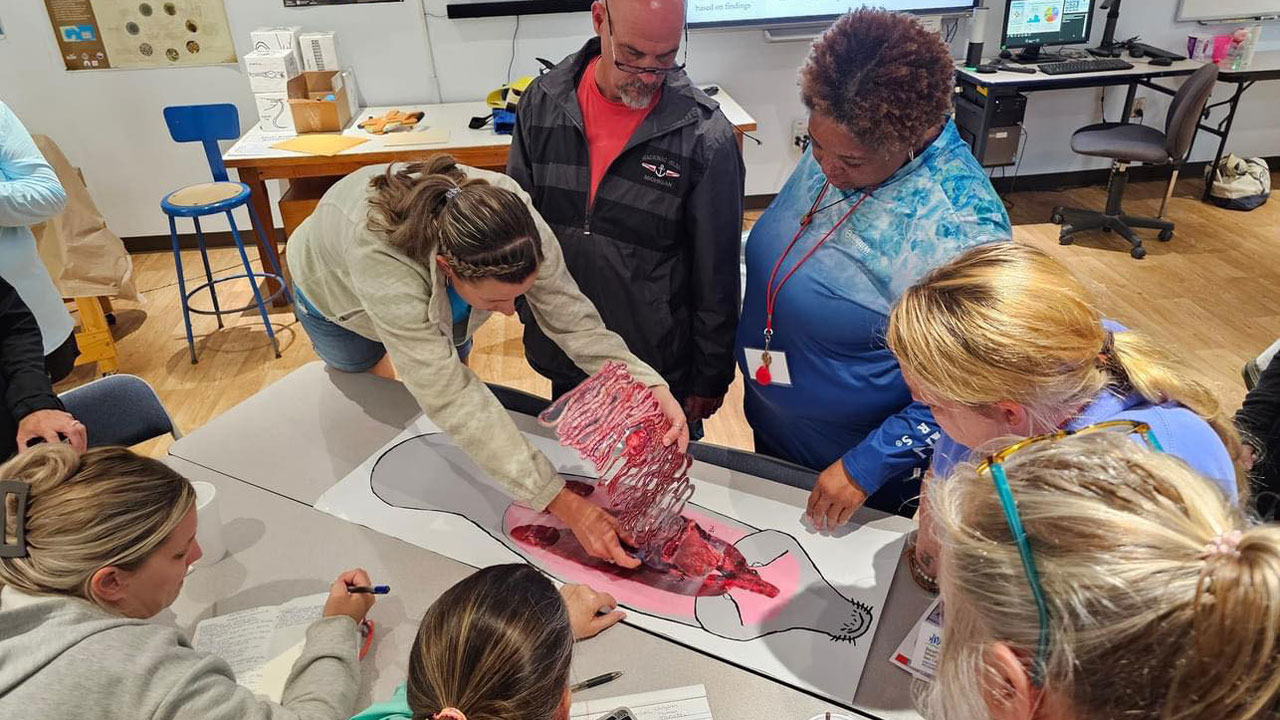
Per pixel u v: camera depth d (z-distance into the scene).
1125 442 0.60
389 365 2.02
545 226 1.51
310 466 1.57
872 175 1.28
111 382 1.75
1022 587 0.54
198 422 3.10
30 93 4.06
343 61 4.18
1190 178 5.06
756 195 4.83
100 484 0.94
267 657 1.17
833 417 1.54
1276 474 1.34
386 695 1.13
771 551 1.33
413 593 1.28
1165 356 0.90
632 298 1.85
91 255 3.23
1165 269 4.00
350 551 1.37
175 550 1.00
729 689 1.10
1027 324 0.81
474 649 0.77
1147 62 4.31
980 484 0.61
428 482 1.52
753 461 1.52
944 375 0.85
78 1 3.88
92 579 0.92
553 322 1.54
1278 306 3.63
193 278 4.20
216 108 3.61
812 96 1.22
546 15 4.18
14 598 0.91
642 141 1.70
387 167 1.53
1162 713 0.49
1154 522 0.52
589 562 1.33
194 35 4.02
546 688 0.78
